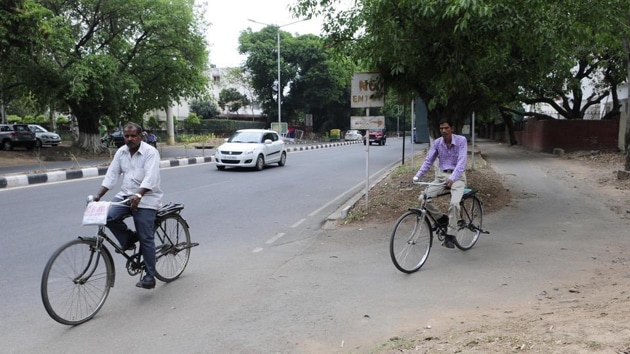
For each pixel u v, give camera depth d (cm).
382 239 736
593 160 1914
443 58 820
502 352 323
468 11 653
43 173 1470
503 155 2366
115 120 2673
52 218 895
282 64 4866
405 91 995
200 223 880
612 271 556
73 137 3716
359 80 928
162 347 398
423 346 362
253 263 629
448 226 623
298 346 397
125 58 2572
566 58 947
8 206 1018
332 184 1437
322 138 5669
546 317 405
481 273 568
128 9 2416
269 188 1337
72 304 443
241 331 426
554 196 1086
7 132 2733
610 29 984
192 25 2625
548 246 675
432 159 628
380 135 4272
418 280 550
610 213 886
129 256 506
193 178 1549
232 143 1861
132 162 501
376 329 423
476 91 971
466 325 411
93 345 402
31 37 1886
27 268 601
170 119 4000
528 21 754
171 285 545
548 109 4309
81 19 2455
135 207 484
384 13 770
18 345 402
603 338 325
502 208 950
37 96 2409
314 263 624
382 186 1258
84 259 454
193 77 2744
